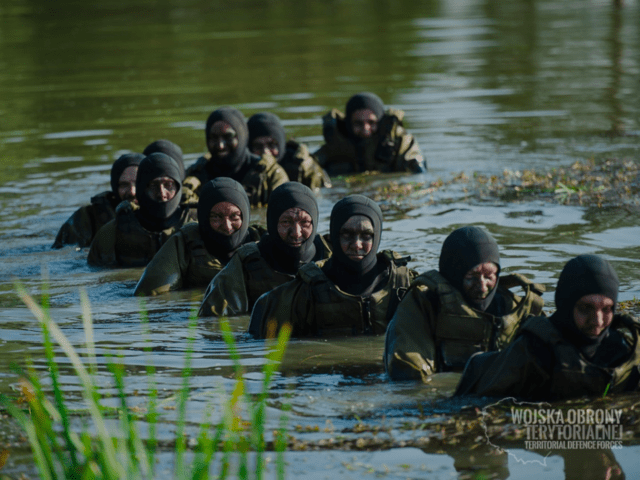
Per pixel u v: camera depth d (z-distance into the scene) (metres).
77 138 26.80
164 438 8.21
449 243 10.09
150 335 11.59
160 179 15.68
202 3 68.44
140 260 15.74
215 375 9.95
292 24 55.91
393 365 9.77
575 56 40.25
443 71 37.19
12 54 46.03
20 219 18.88
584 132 25.59
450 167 22.38
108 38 51.19
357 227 11.28
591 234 15.74
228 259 14.19
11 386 9.69
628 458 7.73
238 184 14.14
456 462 7.69
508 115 28.50
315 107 30.42
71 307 13.15
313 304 11.43
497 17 57.22
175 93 33.91
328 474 7.50
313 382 9.68
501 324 9.91
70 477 6.69
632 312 11.52
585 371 8.91
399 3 66.62
